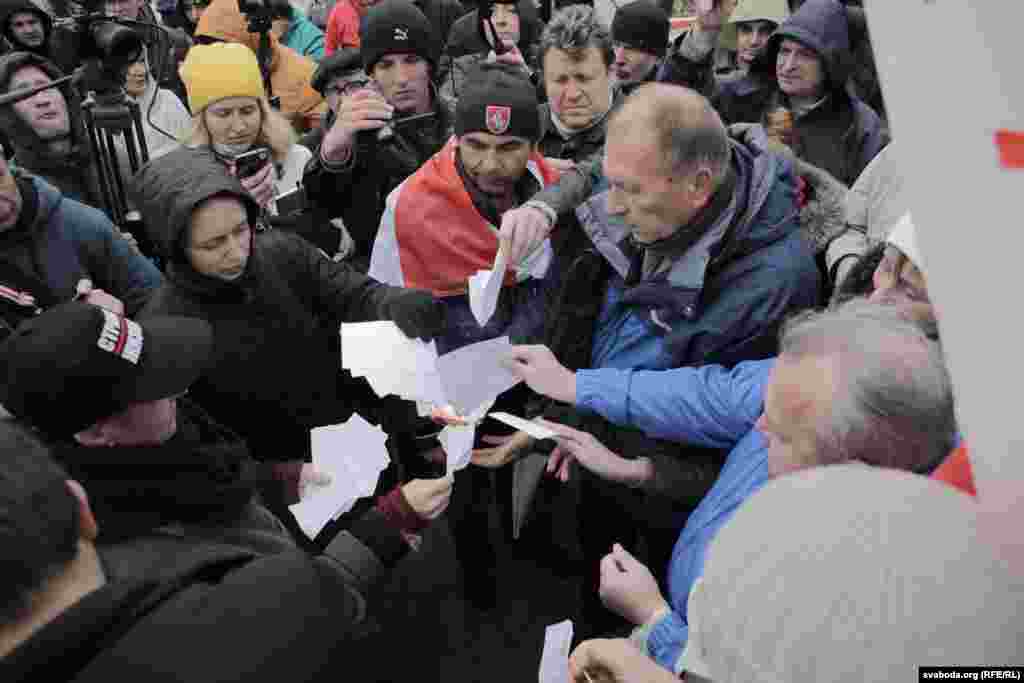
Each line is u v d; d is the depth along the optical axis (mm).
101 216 2143
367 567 1317
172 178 1590
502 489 2523
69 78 1939
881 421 867
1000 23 354
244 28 3791
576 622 2330
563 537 2564
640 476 1542
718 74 3461
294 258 1856
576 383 1572
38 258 2004
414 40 2645
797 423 927
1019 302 371
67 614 665
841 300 1436
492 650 2311
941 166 380
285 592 758
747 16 3070
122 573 943
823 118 2578
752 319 1441
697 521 1241
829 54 2420
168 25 5551
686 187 1376
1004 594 479
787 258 1462
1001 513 395
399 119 2693
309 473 1616
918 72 376
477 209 2068
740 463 1237
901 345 904
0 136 2746
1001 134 361
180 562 855
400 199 2127
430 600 2496
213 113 2510
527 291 2090
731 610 550
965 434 396
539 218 1760
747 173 1480
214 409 1707
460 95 2025
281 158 2662
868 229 1924
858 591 501
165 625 695
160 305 1681
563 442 1587
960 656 472
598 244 1657
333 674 738
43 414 1052
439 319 1822
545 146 2596
